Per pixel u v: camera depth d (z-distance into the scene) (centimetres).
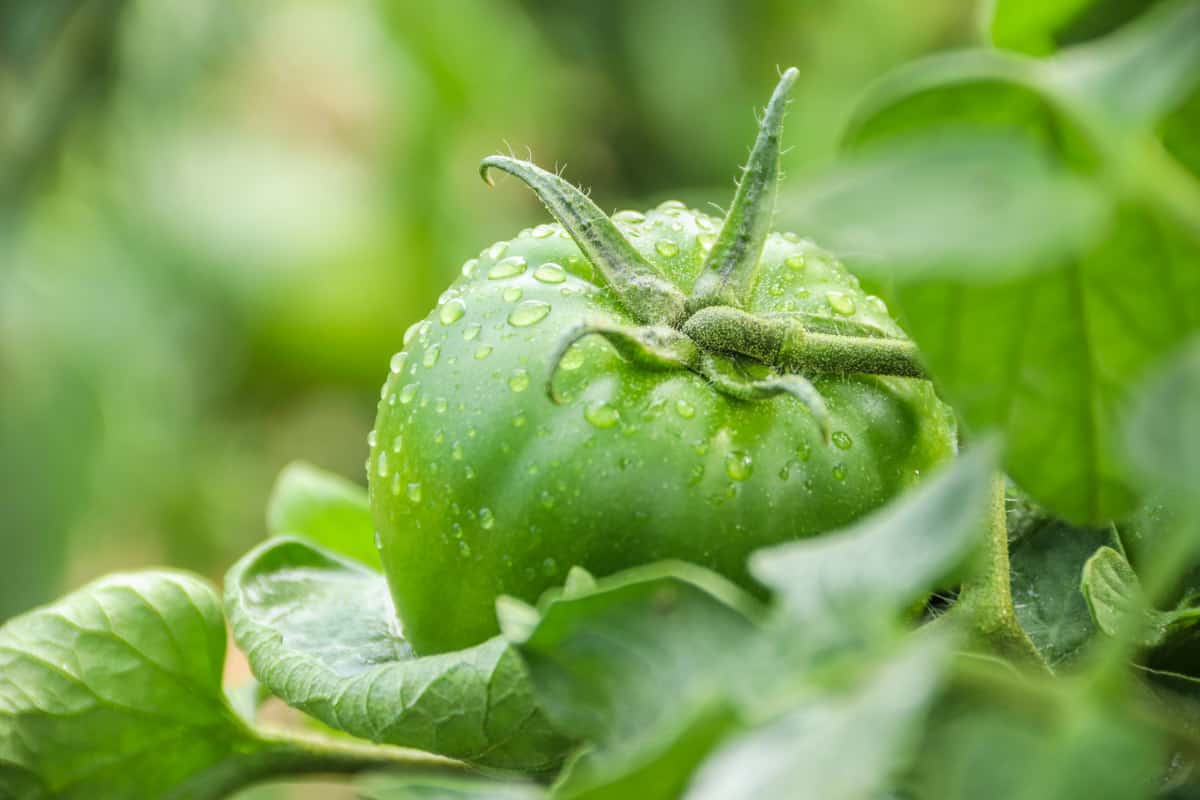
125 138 125
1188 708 41
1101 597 42
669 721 36
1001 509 42
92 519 130
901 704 34
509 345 43
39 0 106
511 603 39
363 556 52
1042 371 38
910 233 35
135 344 129
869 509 42
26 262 122
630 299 43
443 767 46
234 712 46
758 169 43
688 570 37
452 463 42
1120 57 35
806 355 43
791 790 34
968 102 36
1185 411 34
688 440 42
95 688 45
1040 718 35
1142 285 37
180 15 126
